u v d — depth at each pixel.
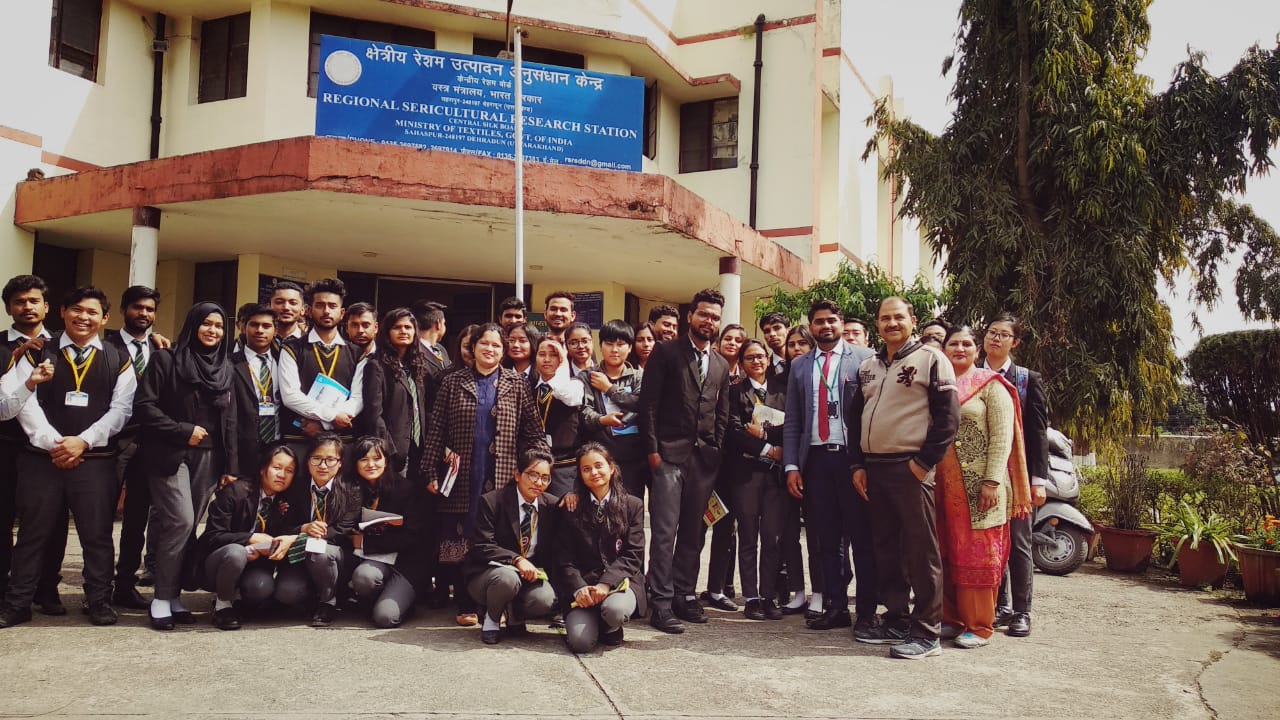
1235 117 9.15
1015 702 3.84
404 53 9.04
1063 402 8.93
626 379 5.56
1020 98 9.34
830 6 14.43
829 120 14.33
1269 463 8.31
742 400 5.45
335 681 3.82
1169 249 9.54
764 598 5.38
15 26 9.35
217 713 3.40
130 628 4.66
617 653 4.45
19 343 4.67
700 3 13.71
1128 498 7.40
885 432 4.70
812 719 3.54
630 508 4.72
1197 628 5.32
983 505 4.79
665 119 13.52
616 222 8.46
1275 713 3.74
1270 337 14.51
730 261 9.96
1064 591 6.41
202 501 4.86
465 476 5.00
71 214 8.81
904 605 4.78
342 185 7.60
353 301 11.62
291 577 4.80
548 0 11.93
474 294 12.27
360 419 5.22
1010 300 9.27
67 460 4.58
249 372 5.09
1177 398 9.92
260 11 10.86
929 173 9.78
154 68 11.12
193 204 8.25
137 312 5.04
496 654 4.34
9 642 4.31
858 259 14.91
